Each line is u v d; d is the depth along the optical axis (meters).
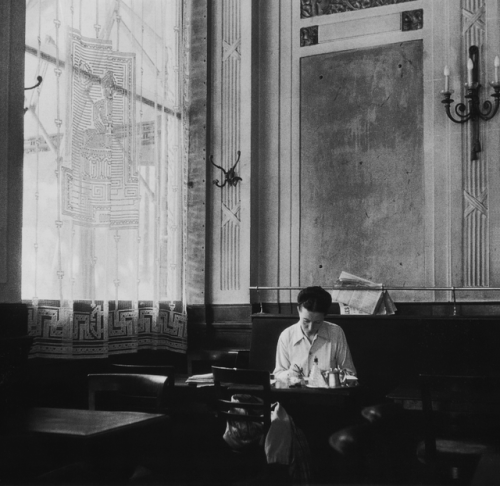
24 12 4.82
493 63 7.05
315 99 7.79
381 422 4.90
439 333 5.91
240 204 7.80
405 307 7.18
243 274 7.73
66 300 5.86
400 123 7.39
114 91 6.53
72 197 5.96
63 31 6.01
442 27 7.26
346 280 6.88
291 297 7.71
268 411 4.26
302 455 4.41
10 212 4.63
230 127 7.92
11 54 4.69
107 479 3.30
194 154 7.98
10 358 4.42
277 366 5.42
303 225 7.74
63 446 3.04
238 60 7.93
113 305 6.44
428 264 7.15
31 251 5.59
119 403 5.21
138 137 6.89
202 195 7.92
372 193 7.46
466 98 7.08
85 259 6.11
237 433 4.48
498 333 5.75
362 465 4.70
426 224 7.19
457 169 7.08
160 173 7.25
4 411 3.67
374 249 7.41
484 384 3.85
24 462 3.14
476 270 6.95
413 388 4.64
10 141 4.66
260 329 6.72
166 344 7.25
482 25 7.11
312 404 4.79
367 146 7.52
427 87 7.28
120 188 6.54
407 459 4.86
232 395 4.91
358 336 6.15
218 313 7.79
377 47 7.55
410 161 7.31
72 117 6.01
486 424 4.39
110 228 6.44
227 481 4.02
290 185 7.83
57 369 5.90
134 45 6.93
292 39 7.94
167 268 7.34
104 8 6.50
